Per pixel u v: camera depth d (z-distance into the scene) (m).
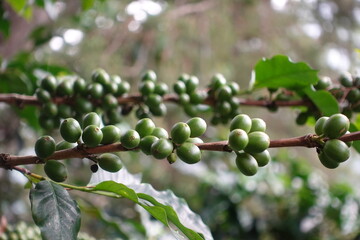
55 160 0.39
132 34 1.44
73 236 0.37
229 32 1.54
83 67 1.34
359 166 1.93
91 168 0.41
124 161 1.27
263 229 0.98
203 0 1.57
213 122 0.59
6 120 1.14
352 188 0.96
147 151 0.39
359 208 0.93
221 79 0.58
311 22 1.72
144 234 0.79
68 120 0.38
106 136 0.39
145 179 1.39
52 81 0.54
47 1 0.79
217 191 1.05
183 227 0.39
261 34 1.63
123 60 1.42
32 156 0.39
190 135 0.39
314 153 1.76
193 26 1.49
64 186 0.40
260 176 1.01
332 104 0.54
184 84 0.58
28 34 0.93
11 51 0.91
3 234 0.58
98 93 0.54
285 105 0.58
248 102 0.59
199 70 1.51
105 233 1.05
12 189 1.21
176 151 0.38
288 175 1.05
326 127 0.37
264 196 1.01
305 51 1.70
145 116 0.57
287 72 0.56
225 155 1.27
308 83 0.55
